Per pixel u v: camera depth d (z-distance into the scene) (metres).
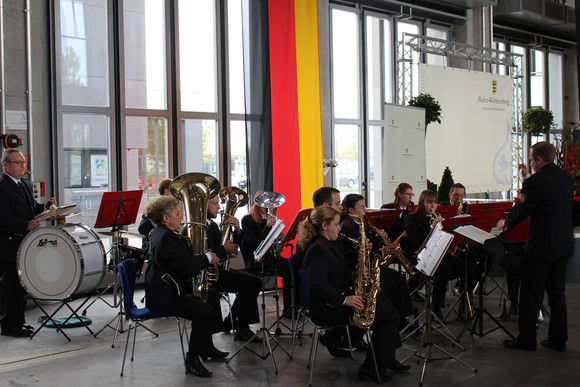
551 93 15.45
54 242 4.88
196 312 4.07
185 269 3.97
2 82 6.34
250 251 5.38
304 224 4.07
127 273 4.17
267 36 7.51
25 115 6.54
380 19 10.45
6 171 5.07
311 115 7.93
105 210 5.24
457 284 6.96
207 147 8.24
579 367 4.25
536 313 4.61
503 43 13.82
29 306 6.28
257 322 4.97
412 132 8.43
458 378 4.03
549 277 4.66
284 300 5.57
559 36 15.09
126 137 7.53
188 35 8.02
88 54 7.27
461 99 10.39
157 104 7.81
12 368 4.29
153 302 3.99
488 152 10.95
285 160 7.67
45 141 6.91
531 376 4.06
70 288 4.86
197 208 4.17
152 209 4.06
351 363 4.38
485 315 5.81
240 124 8.51
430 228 4.95
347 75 9.91
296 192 7.77
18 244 5.09
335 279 4.00
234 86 8.42
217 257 4.34
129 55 7.56
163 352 4.69
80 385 3.94
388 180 8.04
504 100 11.22
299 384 3.94
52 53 6.94
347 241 4.62
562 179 4.45
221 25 8.23
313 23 7.97
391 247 4.80
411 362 4.38
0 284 5.30
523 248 5.00
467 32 11.67
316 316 3.91
